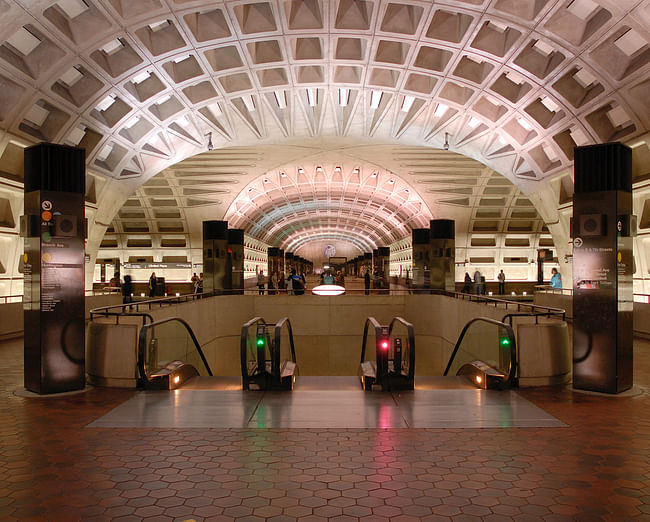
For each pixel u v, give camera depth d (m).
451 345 16.78
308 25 14.04
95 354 7.85
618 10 10.88
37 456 4.82
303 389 8.04
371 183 36.69
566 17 12.21
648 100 13.01
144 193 33.66
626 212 7.25
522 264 38.00
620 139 14.91
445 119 20.55
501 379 7.55
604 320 7.19
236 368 19.23
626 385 7.31
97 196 20.42
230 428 5.68
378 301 19.56
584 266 7.34
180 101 18.19
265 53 16.05
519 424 5.80
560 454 4.87
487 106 18.73
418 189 34.62
